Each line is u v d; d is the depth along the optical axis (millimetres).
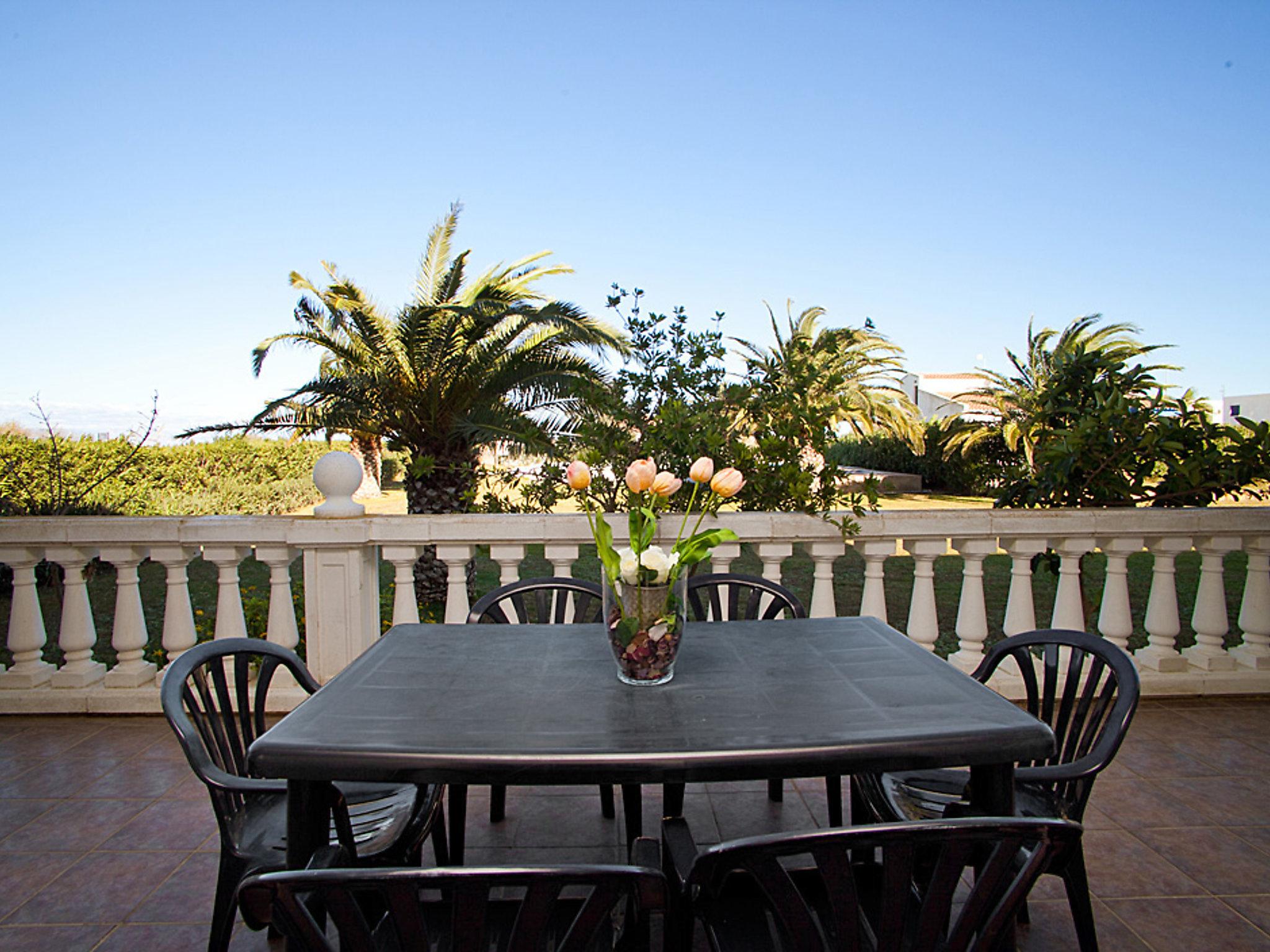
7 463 10977
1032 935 2221
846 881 1218
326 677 3900
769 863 1229
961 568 11945
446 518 3875
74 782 3217
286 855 1742
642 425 5113
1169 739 3605
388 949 1660
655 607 2012
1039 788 2199
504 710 1850
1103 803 3002
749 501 4586
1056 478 4668
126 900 2406
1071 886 1967
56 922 2297
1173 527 4062
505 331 8977
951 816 1941
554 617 3113
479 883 1095
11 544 3912
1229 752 3471
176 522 3889
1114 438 4574
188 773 3297
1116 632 4203
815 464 4711
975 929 1255
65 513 9953
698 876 1268
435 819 2418
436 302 8805
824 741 1639
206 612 8094
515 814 3014
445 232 9922
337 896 1105
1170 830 2803
